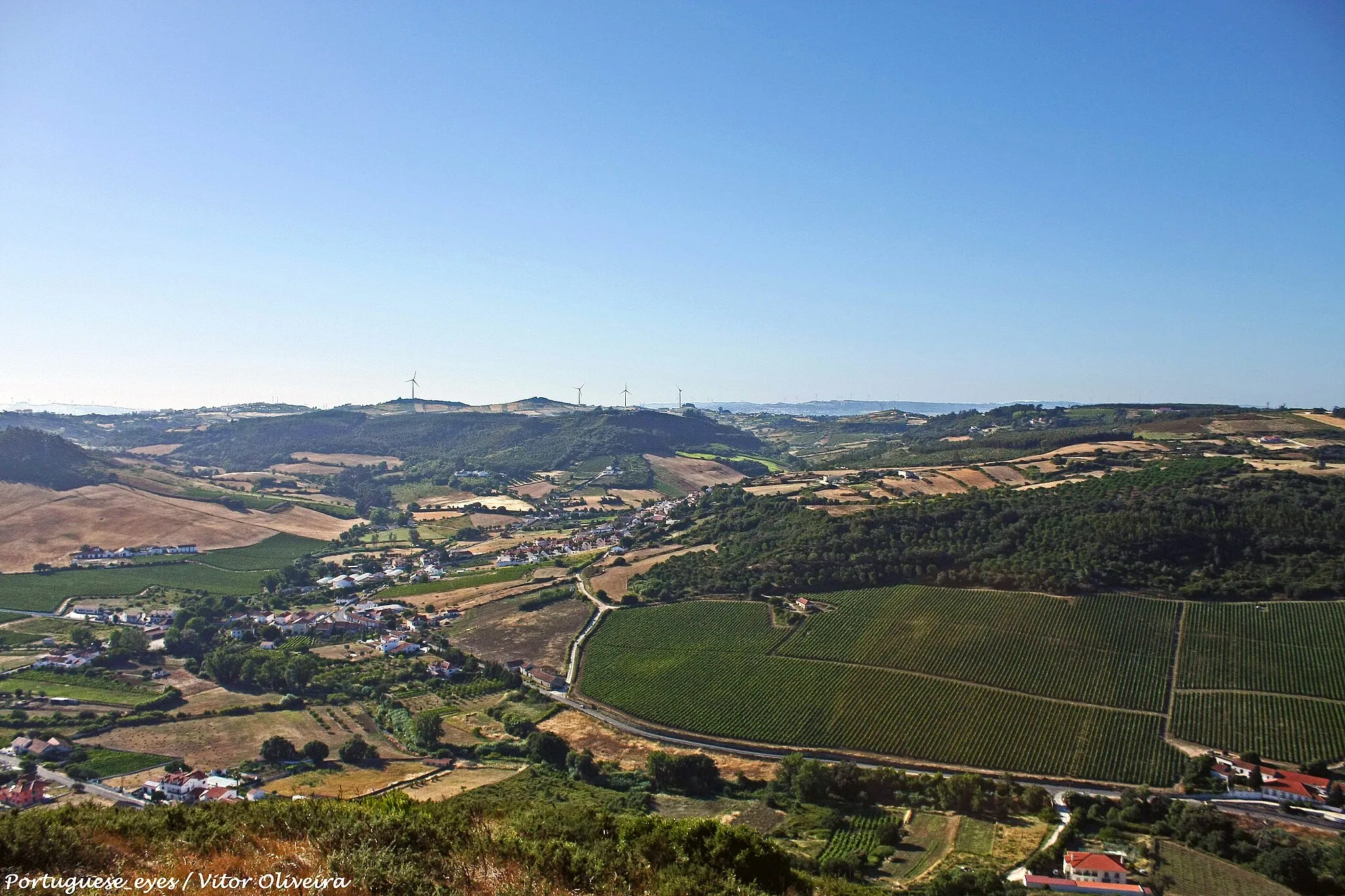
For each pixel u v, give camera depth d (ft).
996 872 229.04
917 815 277.85
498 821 128.77
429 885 88.58
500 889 91.91
